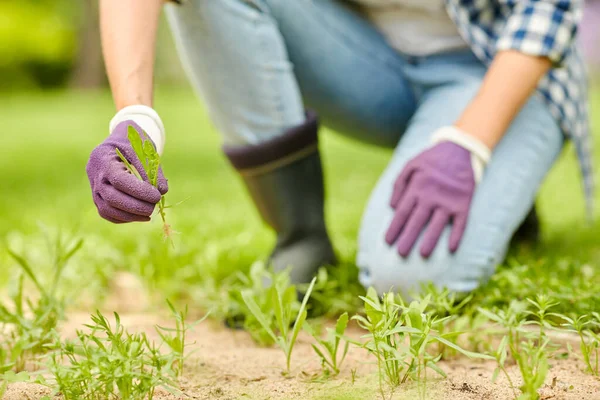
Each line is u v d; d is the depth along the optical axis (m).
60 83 22.75
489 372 1.68
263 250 3.14
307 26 2.42
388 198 2.23
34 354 1.84
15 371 1.73
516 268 2.09
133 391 1.44
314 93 2.59
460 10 2.35
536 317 1.96
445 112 2.36
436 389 1.55
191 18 2.12
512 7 2.27
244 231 3.51
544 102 2.38
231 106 2.24
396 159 2.34
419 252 2.09
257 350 1.96
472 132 2.14
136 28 1.72
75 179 6.66
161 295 2.59
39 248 3.08
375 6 2.57
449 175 2.12
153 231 3.56
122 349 1.47
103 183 1.44
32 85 22.17
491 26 2.36
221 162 7.75
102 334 2.05
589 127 2.62
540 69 2.15
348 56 2.52
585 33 17.17
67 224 3.94
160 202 1.47
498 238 2.17
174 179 6.41
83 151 9.02
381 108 2.66
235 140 2.31
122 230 3.72
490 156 2.20
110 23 1.73
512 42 2.15
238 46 2.15
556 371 1.67
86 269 2.74
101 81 21.98
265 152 2.25
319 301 2.27
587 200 2.67
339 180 6.11
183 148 9.15
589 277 2.13
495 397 1.51
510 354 1.79
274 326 2.04
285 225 2.34
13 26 21.11
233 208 4.61
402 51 2.61
